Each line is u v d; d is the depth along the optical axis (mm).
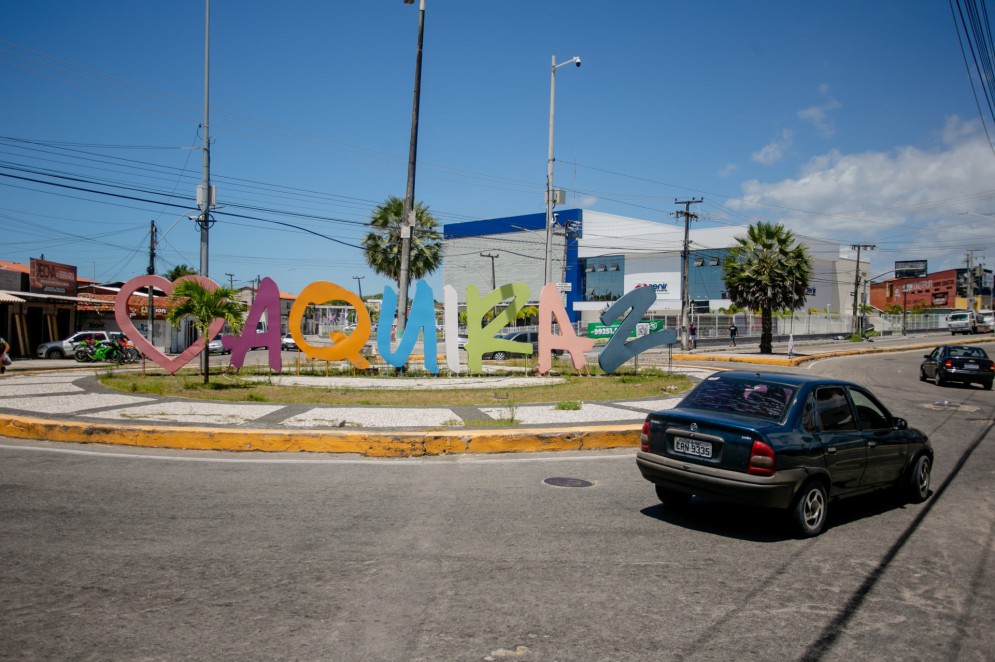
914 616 4199
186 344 42156
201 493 6820
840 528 6199
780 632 3910
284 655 3465
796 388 6234
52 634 3643
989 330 69250
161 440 9414
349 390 16406
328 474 7891
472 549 5277
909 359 36312
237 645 3564
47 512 5965
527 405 13562
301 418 11141
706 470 5805
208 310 17188
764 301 39812
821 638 3842
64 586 4312
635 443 10320
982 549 5598
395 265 41219
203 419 10750
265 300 19969
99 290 49438
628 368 24750
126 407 12102
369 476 7832
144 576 4520
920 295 111938
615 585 4590
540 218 80688
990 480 8398
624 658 3529
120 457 8586
